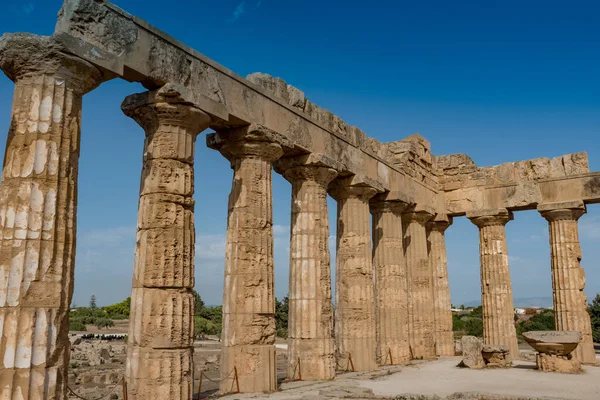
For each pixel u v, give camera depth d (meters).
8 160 11.33
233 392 16.27
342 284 23.17
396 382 19.50
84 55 12.08
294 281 20.25
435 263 32.03
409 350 27.05
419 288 28.94
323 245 20.53
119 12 13.33
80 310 94.75
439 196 32.16
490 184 30.92
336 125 22.33
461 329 62.25
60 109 11.62
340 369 22.56
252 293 16.92
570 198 28.47
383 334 25.70
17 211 10.97
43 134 11.35
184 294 14.20
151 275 13.71
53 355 10.84
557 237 28.56
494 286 29.89
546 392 17.17
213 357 32.16
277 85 19.05
